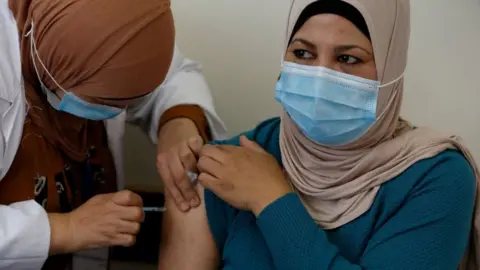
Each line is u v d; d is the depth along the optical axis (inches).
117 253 87.4
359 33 47.7
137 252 87.0
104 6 49.9
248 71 83.0
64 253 59.0
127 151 90.8
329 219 51.5
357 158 51.0
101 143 67.5
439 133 51.6
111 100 53.7
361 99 49.5
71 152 61.6
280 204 49.3
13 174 56.6
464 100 77.9
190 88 72.2
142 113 72.7
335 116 49.6
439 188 48.1
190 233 57.2
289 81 51.2
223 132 73.9
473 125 78.4
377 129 50.9
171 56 54.1
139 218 54.9
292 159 53.9
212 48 83.0
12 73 52.2
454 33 75.7
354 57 48.8
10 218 52.2
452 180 48.2
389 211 49.3
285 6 78.9
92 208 55.2
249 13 80.3
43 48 51.6
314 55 49.9
